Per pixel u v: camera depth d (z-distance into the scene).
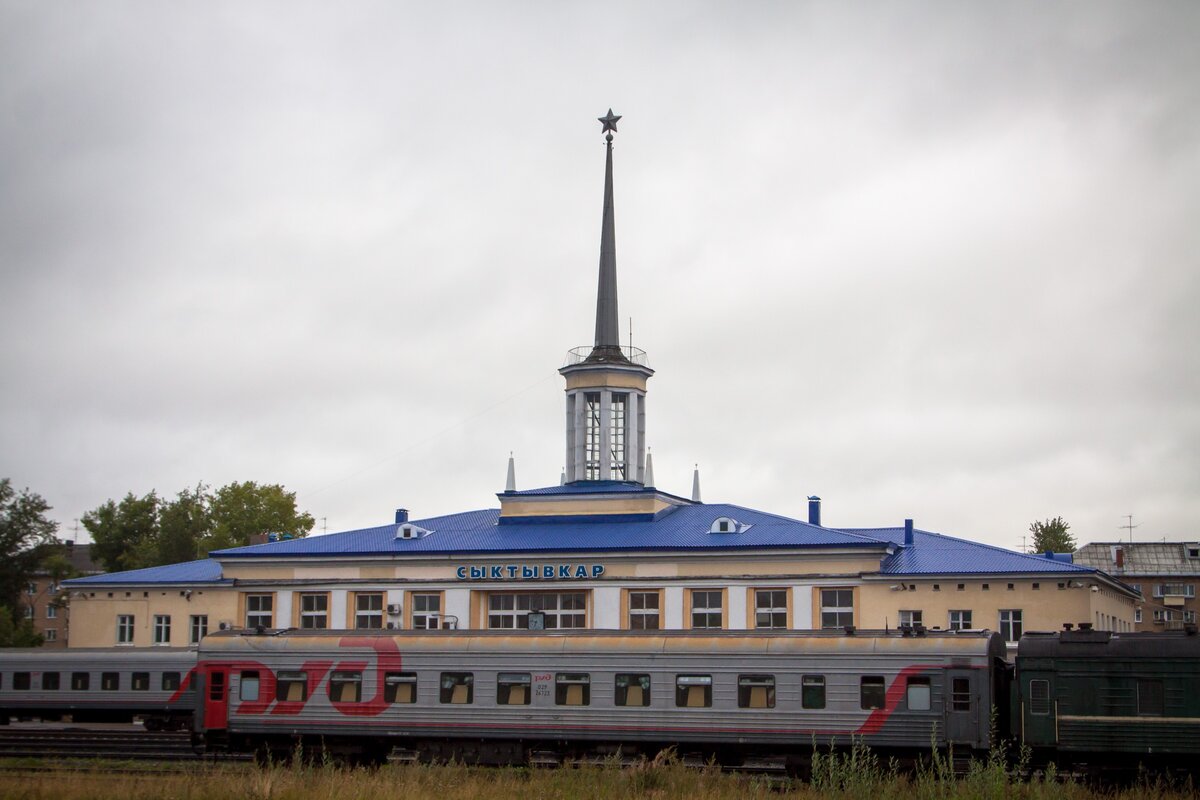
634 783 39.72
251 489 127.81
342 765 48.66
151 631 79.12
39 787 38.62
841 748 47.25
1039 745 44.97
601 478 82.19
